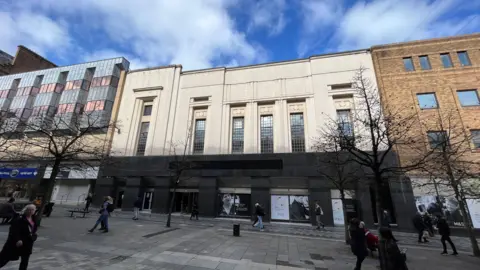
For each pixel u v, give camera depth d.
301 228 16.31
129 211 21.97
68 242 8.55
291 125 22.83
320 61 23.39
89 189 25.94
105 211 11.04
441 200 16.08
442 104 18.48
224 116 24.38
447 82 19.02
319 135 20.31
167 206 21.58
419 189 16.70
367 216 17.02
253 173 20.30
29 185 27.62
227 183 21.42
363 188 17.61
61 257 6.76
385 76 20.59
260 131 23.36
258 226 16.14
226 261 7.19
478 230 14.86
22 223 4.98
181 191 22.53
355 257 8.34
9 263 5.95
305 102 22.95
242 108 24.62
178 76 27.33
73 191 26.31
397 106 19.20
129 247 8.35
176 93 26.66
